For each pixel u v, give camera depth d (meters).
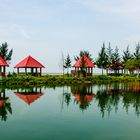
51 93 35.69
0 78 49.91
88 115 20.30
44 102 27.23
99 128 16.31
